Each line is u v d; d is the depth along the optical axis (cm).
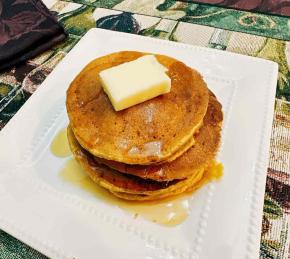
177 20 28
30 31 25
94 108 17
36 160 18
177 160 16
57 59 25
